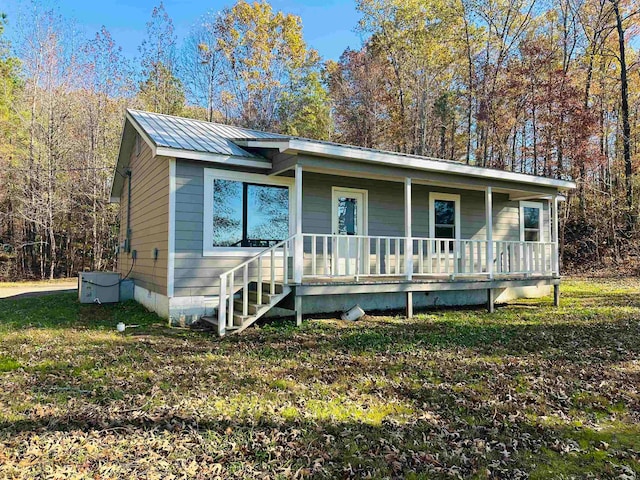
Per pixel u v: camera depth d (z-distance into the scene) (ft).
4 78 72.23
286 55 100.94
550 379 15.75
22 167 67.15
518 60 74.43
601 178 70.49
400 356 18.74
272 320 26.81
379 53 89.15
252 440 10.55
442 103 83.20
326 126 99.40
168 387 14.29
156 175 28.73
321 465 9.45
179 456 9.71
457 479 9.03
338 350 19.62
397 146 88.53
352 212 33.17
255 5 97.40
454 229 38.17
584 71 71.46
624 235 64.95
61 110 69.41
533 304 35.50
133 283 35.42
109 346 19.94
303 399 13.41
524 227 42.14
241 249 27.45
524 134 76.74
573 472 9.36
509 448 10.50
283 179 29.37
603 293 41.22
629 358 18.69
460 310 32.17
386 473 9.16
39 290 50.16
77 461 9.37
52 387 14.15
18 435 10.59
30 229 73.72
